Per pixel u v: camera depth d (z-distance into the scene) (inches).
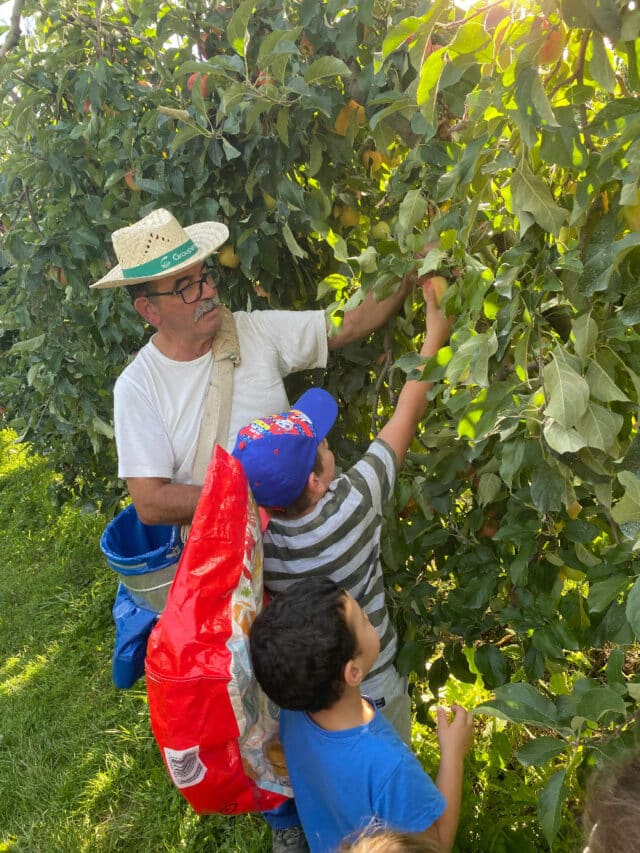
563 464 56.7
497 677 75.0
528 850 82.4
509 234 62.2
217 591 53.5
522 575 66.6
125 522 80.6
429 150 66.2
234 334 76.0
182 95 87.0
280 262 92.3
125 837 102.1
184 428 74.8
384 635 68.4
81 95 97.4
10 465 242.7
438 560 84.5
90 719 126.0
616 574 57.9
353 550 63.1
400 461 66.8
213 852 97.0
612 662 56.4
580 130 47.0
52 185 110.3
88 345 122.9
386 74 71.5
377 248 70.9
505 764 91.2
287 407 78.0
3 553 188.2
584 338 51.5
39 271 113.0
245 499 56.7
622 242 42.9
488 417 56.5
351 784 54.0
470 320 59.8
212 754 54.7
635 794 30.3
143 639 73.9
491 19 50.5
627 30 41.5
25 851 103.3
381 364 86.8
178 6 89.9
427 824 52.4
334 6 68.6
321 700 54.0
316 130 80.2
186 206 89.7
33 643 150.6
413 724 101.8
